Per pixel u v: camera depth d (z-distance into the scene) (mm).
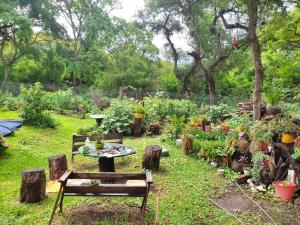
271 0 9000
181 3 21828
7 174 6637
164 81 25922
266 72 18094
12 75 29609
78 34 30062
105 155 6363
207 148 7953
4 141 7832
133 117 11469
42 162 7594
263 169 6215
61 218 4727
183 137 8930
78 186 4648
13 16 22797
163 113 13125
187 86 25219
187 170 7160
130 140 10492
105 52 30750
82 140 7738
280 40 14250
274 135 6473
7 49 29219
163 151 8320
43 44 28609
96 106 16359
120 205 5211
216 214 4969
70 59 28844
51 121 11562
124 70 27062
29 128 10844
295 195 5562
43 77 30172
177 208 5145
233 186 6219
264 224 4668
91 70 29875
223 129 9492
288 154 6113
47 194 5613
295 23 13586
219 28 20766
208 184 6285
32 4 26078
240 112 11562
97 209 5047
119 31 30203
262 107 9617
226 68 23469
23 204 5172
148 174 4652
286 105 12977
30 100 11336
